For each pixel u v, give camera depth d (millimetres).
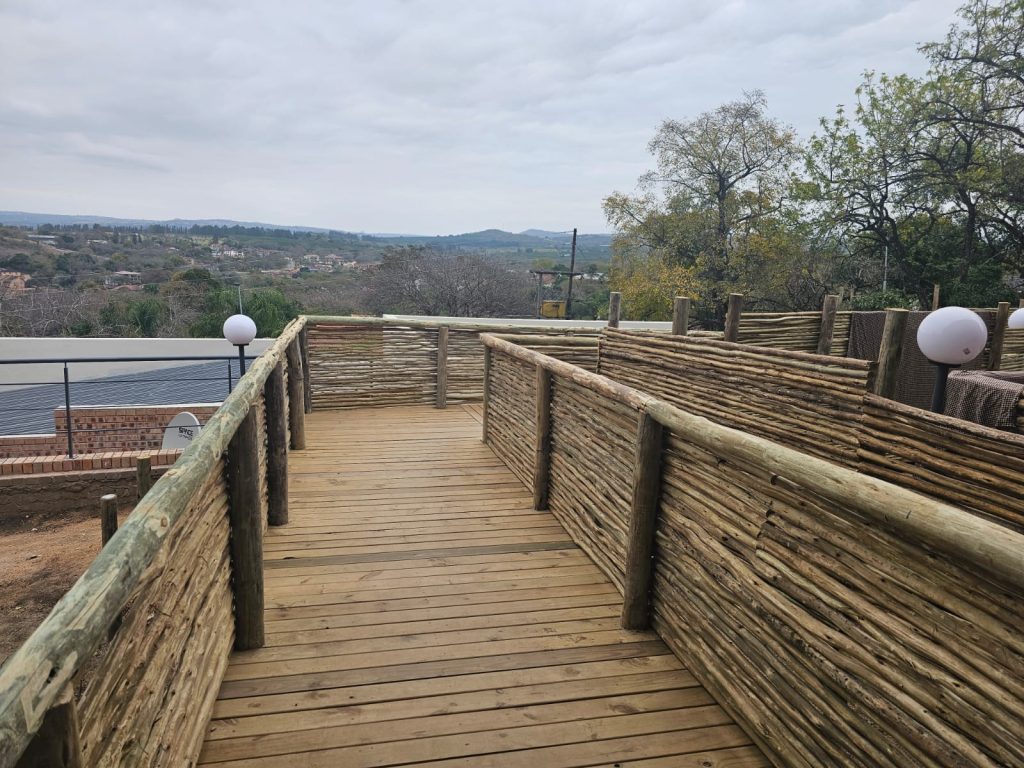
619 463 3008
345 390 7199
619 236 26703
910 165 19031
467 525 3854
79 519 6570
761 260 23484
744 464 2090
